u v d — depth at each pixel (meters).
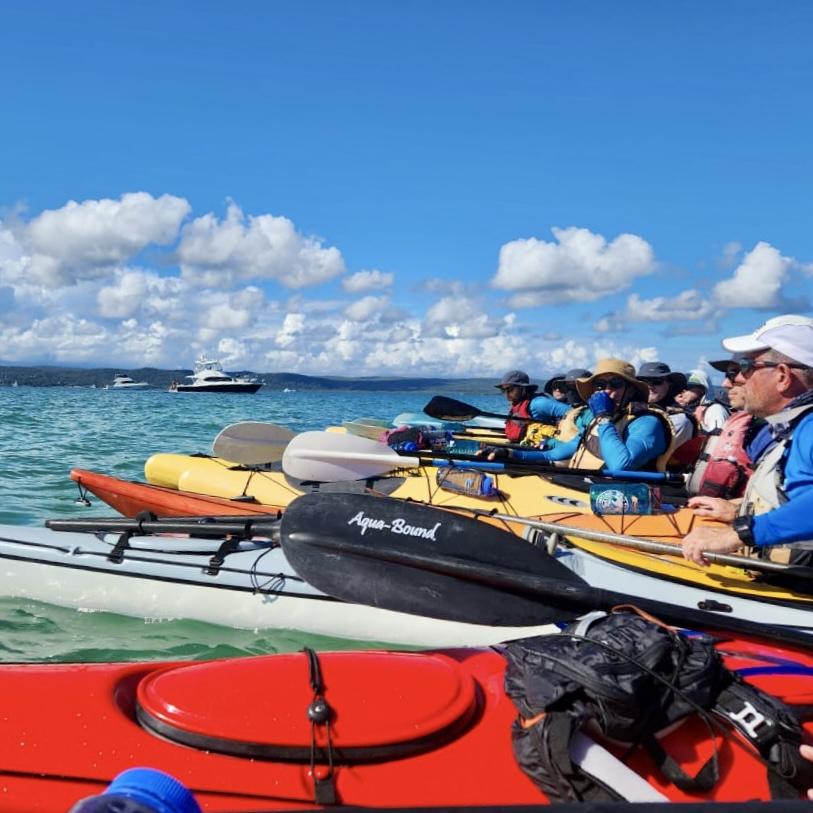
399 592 2.95
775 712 2.12
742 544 2.99
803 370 3.20
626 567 4.35
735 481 4.77
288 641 4.19
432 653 2.63
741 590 4.03
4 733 2.00
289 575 4.34
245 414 29.39
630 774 1.92
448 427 11.01
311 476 5.84
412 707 2.11
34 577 4.43
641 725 2.02
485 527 3.00
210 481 7.19
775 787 2.05
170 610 4.30
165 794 1.02
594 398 5.75
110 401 42.69
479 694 2.30
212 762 1.96
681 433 6.45
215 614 4.27
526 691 2.04
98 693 2.15
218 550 4.53
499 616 2.88
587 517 4.93
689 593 4.08
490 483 5.82
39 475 9.60
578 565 4.35
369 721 2.04
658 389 7.37
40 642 4.06
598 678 1.99
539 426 10.05
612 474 5.37
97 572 4.41
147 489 6.39
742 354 3.34
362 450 5.80
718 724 2.13
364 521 3.05
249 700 2.08
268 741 1.97
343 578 2.99
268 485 6.90
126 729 2.04
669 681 2.08
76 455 12.03
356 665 2.27
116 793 1.00
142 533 4.60
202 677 2.18
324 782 1.93
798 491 3.09
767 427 3.99
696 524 4.78
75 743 1.98
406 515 3.05
